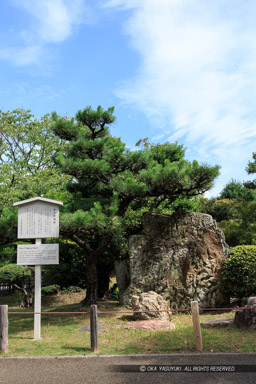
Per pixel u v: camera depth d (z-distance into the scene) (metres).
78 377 4.66
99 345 6.20
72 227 8.45
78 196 10.66
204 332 6.77
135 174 10.54
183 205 13.81
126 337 6.68
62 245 13.32
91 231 8.98
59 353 5.78
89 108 10.27
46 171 16.25
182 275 9.84
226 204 22.67
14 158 21.11
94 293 10.45
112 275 18.66
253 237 16.56
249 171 16.91
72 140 10.59
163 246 10.23
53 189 16.09
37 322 7.07
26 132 21.03
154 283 9.92
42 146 20.94
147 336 6.62
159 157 13.30
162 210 13.45
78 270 13.25
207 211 22.59
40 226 7.46
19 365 5.28
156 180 9.40
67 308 10.70
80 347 6.11
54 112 10.37
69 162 9.45
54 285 14.60
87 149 9.86
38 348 6.16
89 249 10.47
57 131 10.40
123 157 9.99
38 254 7.32
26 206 7.57
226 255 10.19
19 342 6.69
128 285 10.66
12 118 21.05
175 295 9.64
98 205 8.59
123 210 10.74
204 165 9.30
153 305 8.28
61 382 4.52
